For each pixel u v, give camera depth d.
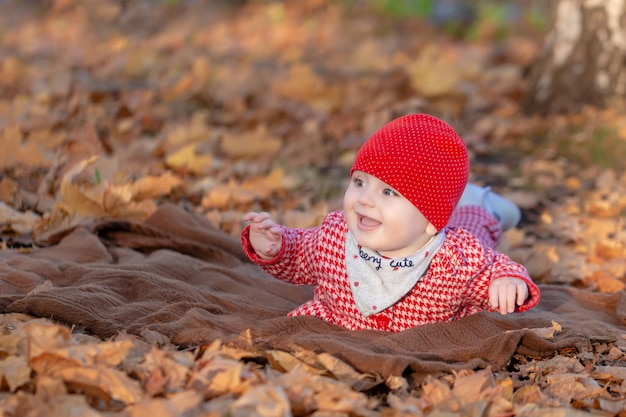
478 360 2.88
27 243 4.11
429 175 2.82
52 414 2.30
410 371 2.82
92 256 3.87
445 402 2.56
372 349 2.89
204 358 2.65
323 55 11.03
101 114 6.88
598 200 5.39
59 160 4.84
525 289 2.87
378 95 8.18
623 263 4.35
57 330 2.58
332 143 6.83
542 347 3.05
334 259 3.09
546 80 7.37
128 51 9.98
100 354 2.56
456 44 12.00
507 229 4.22
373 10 14.20
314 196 5.55
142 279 3.45
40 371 2.52
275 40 12.03
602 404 2.67
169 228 4.23
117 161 4.80
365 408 2.48
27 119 6.32
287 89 8.26
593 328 3.31
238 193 5.13
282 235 3.11
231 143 6.31
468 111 7.62
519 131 6.93
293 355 2.82
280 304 3.58
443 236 3.01
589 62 7.20
